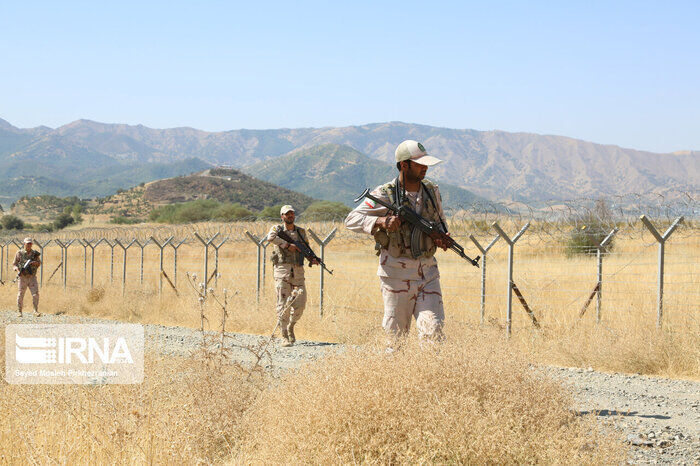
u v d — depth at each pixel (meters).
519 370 4.52
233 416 4.70
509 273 10.44
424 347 4.51
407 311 5.27
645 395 6.68
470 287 15.39
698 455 4.50
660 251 9.48
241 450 4.33
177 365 5.59
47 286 22.62
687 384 7.36
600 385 7.23
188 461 4.07
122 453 4.06
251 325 12.77
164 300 16.50
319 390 4.21
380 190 5.28
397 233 5.20
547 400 4.35
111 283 21.06
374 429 4.00
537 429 4.06
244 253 26.20
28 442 4.27
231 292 15.23
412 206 5.25
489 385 4.28
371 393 4.04
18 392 5.33
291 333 10.59
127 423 4.47
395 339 4.79
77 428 4.59
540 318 11.44
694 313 9.63
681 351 8.32
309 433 4.04
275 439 4.17
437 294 5.24
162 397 4.96
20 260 16.50
